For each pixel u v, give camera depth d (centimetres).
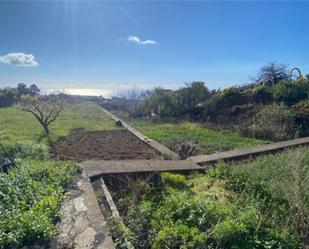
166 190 578
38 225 416
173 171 704
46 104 1656
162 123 1770
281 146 949
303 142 1009
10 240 388
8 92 3200
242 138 1202
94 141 1212
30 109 1463
